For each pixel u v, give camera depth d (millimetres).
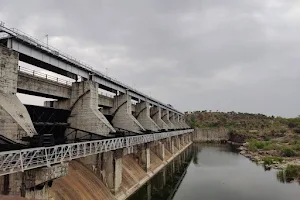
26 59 30109
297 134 129250
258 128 161250
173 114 110188
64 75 37812
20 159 17938
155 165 60625
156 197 42719
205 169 66562
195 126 164500
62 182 27734
